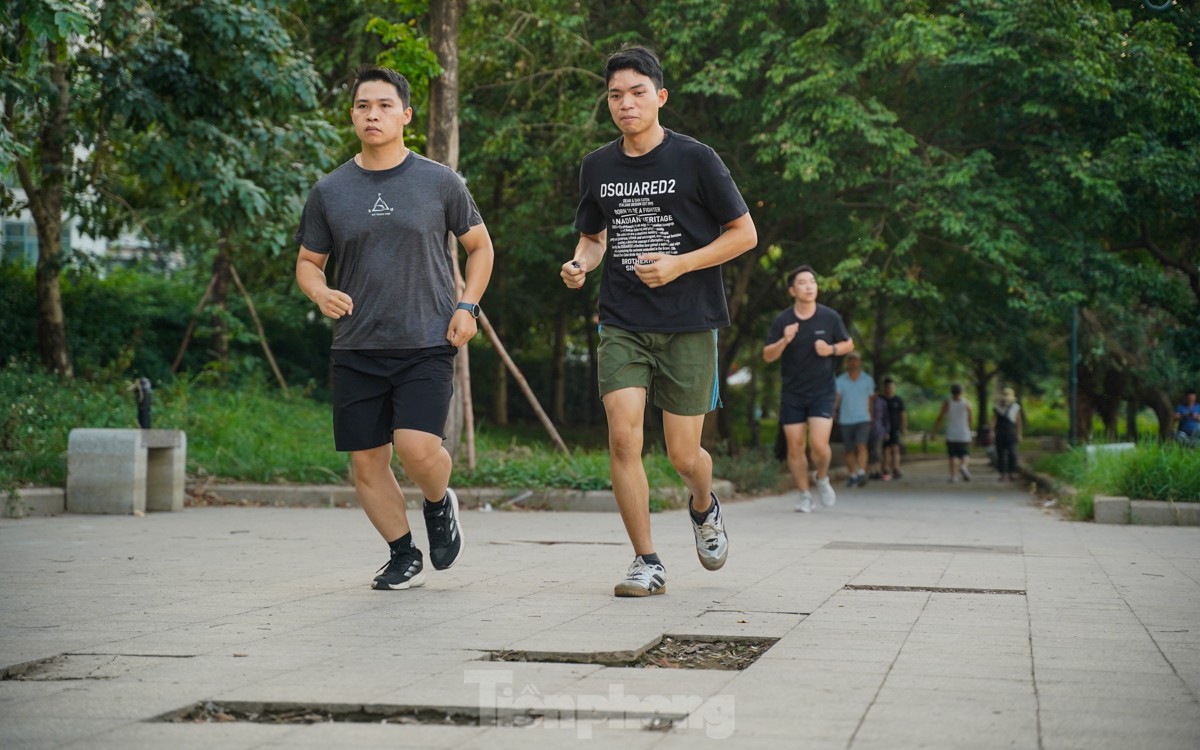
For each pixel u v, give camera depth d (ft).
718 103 59.47
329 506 37.86
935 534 28.71
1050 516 36.14
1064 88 53.42
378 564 21.26
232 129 48.93
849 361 58.03
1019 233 55.16
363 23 56.75
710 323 16.87
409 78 39.06
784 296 75.36
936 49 50.06
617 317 16.89
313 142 49.62
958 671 11.50
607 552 23.67
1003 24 52.54
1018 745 8.73
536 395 101.55
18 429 36.83
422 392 17.16
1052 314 53.98
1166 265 64.80
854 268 55.26
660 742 8.77
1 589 17.67
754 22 53.36
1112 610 15.72
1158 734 9.07
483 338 89.35
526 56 59.16
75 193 56.18
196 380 56.75
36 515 32.89
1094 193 53.42
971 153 58.39
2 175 37.88
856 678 11.13
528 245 61.93
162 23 47.52
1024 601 16.60
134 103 45.91
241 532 28.27
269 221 49.80
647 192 16.67
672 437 17.26
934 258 65.21
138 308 63.62
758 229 64.03
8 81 43.14
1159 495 33.35
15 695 10.37
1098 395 101.71
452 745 8.69
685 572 19.98
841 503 43.55
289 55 49.21
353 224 17.06
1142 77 54.34
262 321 73.56
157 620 14.58
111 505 33.65
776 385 136.05
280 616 14.88
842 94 53.01
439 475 17.57
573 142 56.34
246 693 10.35
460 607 15.66
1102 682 11.01
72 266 57.31
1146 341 83.87
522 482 37.55
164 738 8.93
